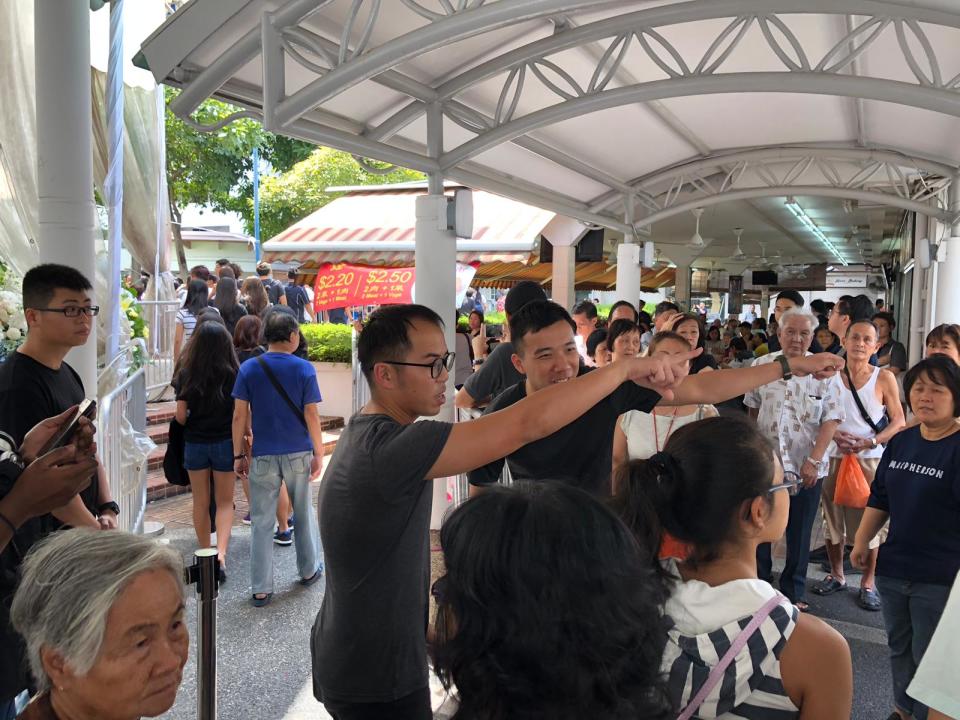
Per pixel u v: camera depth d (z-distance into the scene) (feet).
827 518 17.43
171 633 5.17
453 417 19.66
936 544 10.37
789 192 29.19
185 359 17.46
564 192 29.37
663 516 5.28
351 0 14.57
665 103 23.06
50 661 4.97
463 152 18.45
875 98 15.37
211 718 7.47
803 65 15.55
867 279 96.84
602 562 3.44
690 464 5.25
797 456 15.79
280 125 13.91
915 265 39.42
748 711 4.73
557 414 6.21
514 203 39.19
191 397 17.37
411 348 7.15
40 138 13.84
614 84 21.42
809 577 18.28
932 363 10.45
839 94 15.53
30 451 7.60
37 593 5.00
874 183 35.99
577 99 17.03
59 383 9.93
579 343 23.71
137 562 5.05
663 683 3.72
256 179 83.25
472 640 3.45
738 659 4.67
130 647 4.94
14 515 6.91
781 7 14.61
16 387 9.37
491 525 3.50
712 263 96.17
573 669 3.31
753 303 117.08
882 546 11.05
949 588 10.24
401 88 17.26
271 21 13.48
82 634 4.82
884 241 65.31
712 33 18.72
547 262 40.81
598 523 3.55
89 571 4.94
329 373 35.94
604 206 31.40
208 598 7.39
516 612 3.33
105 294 22.65
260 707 12.41
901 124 23.41
